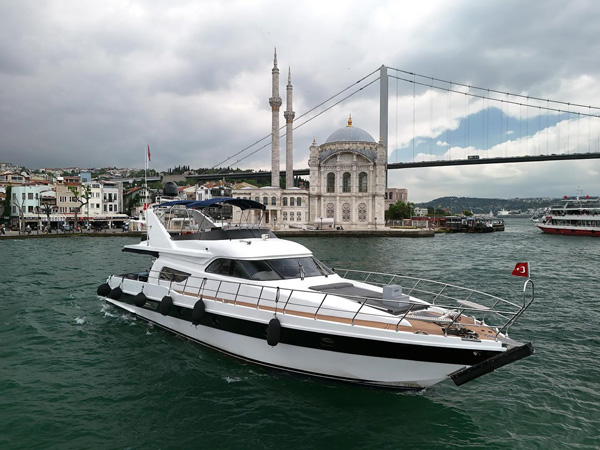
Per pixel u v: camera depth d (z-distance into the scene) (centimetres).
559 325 1467
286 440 740
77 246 4806
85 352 1130
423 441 749
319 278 1127
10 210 7800
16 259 3400
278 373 970
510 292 2106
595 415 848
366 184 9425
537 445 743
